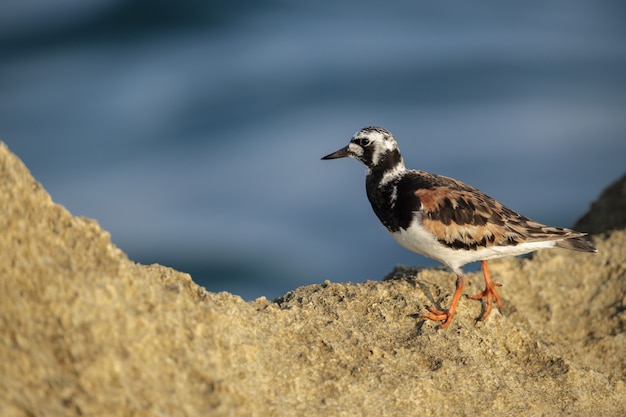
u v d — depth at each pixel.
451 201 8.23
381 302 7.80
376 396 6.41
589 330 8.96
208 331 6.07
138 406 5.16
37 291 5.38
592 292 9.55
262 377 6.13
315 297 7.71
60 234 5.79
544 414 6.90
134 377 5.38
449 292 8.35
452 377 6.92
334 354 6.70
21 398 4.87
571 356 8.44
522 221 8.34
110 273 5.80
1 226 5.52
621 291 9.48
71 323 5.36
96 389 5.15
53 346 5.23
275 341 6.63
